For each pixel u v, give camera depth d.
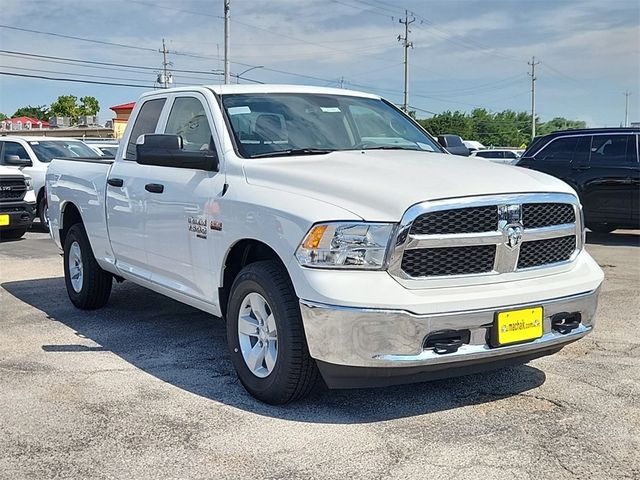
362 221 3.83
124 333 6.06
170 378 4.86
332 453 3.66
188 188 5.01
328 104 5.58
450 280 3.92
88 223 6.55
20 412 4.26
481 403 4.35
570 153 12.11
